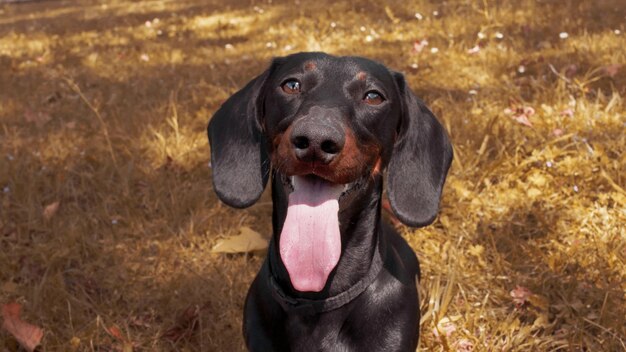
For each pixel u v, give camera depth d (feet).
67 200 3.50
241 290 2.90
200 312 2.79
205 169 3.65
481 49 5.46
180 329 2.73
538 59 5.02
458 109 4.10
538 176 3.33
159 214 3.35
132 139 3.99
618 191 3.21
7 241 3.20
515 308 2.72
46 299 2.82
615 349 2.54
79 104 4.85
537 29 6.02
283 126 2.19
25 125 4.51
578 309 2.66
